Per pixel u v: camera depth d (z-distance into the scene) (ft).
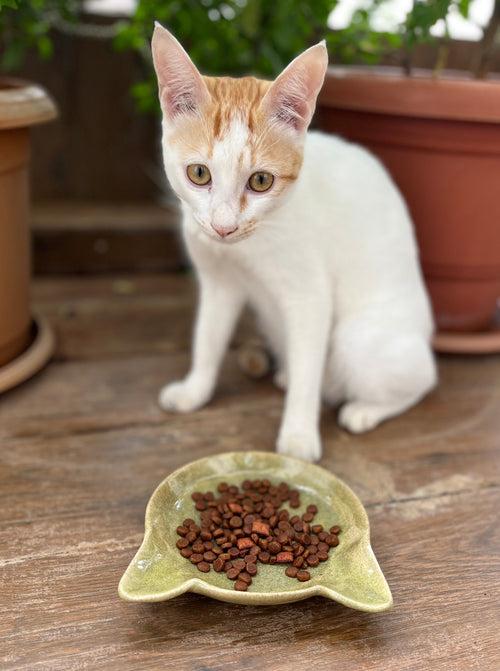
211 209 1.52
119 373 2.19
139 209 3.01
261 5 2.34
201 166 1.52
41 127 2.80
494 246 2.24
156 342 2.38
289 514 1.62
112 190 3.03
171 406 2.01
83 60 2.74
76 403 2.02
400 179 2.18
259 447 1.89
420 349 1.95
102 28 2.70
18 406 1.99
